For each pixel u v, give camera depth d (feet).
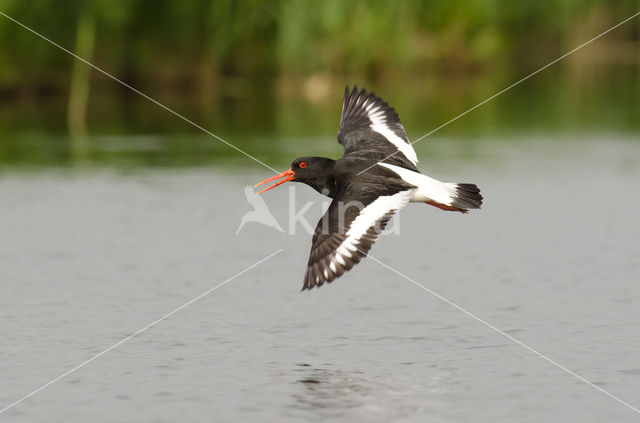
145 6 118.62
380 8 134.10
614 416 29.37
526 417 29.32
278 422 29.07
